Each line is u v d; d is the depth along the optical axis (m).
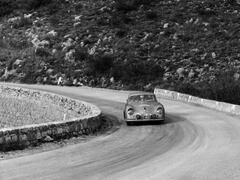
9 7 79.50
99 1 73.75
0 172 10.19
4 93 43.38
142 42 54.81
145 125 19.38
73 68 52.97
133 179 9.07
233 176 9.05
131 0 69.31
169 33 56.09
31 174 9.88
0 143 13.21
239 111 22.28
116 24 61.84
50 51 59.03
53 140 15.10
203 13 60.59
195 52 49.69
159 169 10.01
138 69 47.53
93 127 17.72
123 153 12.48
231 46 50.16
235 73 42.34
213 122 19.14
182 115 22.73
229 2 64.38
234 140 13.87
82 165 10.85
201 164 10.39
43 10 75.56
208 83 40.12
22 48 62.94
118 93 40.31
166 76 45.50
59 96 32.53
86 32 60.84
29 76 54.59
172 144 13.80
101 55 53.38
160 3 67.62
